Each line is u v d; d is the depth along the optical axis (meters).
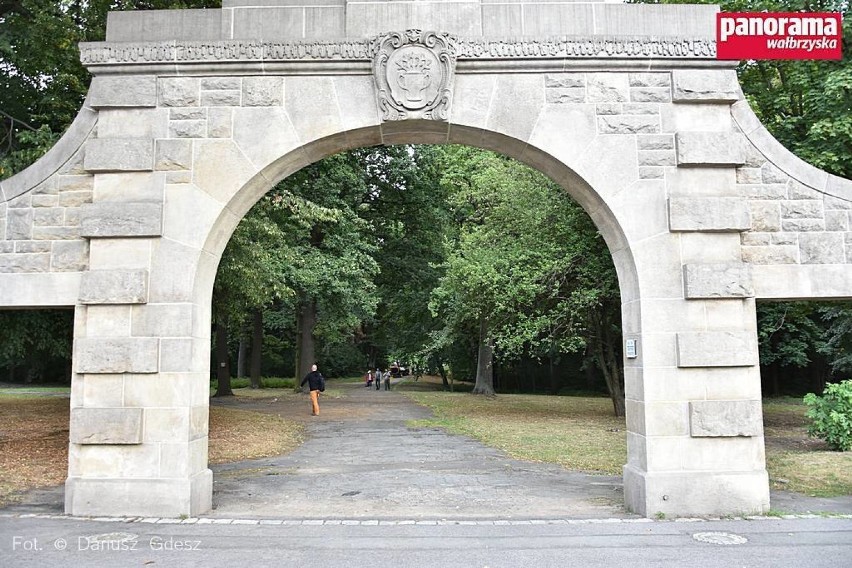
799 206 8.09
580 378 42.25
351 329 42.78
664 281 7.91
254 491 9.19
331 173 23.94
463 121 8.09
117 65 8.09
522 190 19.50
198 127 8.09
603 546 6.38
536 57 8.04
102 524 7.16
